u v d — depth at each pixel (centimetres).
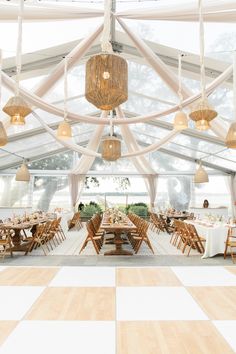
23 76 805
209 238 667
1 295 208
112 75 215
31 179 1605
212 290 221
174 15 497
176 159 1600
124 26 582
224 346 146
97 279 246
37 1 470
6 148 1309
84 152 1009
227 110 870
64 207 1617
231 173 1575
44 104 645
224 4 456
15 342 148
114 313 181
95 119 689
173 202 1609
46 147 1446
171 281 242
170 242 912
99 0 528
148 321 171
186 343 149
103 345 146
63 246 830
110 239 943
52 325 166
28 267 280
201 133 1177
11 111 329
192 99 631
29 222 841
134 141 1212
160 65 650
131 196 1697
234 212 1533
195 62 747
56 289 221
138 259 644
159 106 1020
